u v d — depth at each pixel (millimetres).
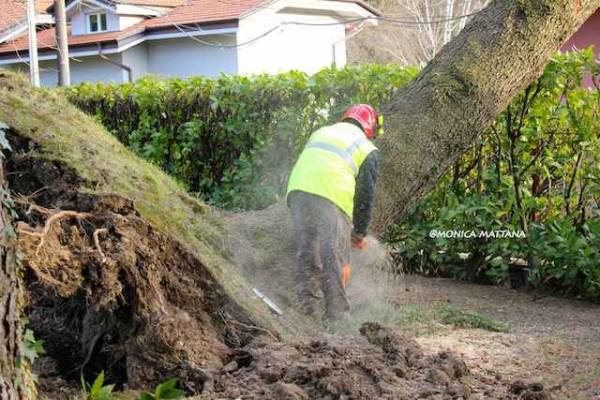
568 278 8828
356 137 7098
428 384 5363
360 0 30953
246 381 5285
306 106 9820
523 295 9055
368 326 5961
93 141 6820
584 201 9016
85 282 5391
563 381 5945
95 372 5797
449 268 9719
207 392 5195
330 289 6871
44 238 5242
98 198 5785
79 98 11406
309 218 6902
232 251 6867
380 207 7867
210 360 5605
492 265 9297
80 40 30438
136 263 5625
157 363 5477
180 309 5855
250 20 28219
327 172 6918
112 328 5707
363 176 7066
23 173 6137
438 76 8219
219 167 10555
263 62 28891
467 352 6648
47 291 5902
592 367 6266
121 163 6684
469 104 8148
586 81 9125
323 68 9992
